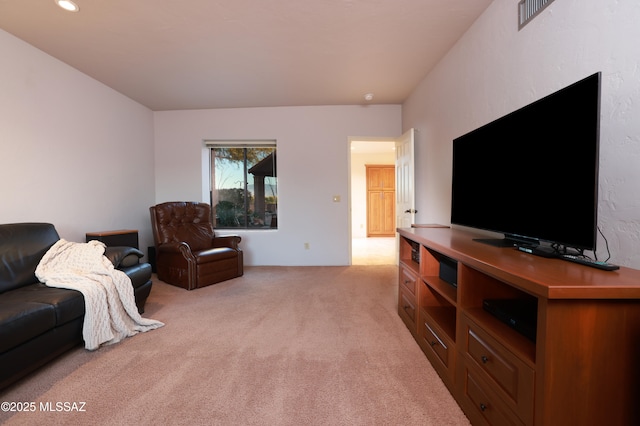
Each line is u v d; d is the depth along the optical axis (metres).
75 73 3.00
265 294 3.01
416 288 1.95
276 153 4.50
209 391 1.46
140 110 4.14
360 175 8.20
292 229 4.46
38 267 2.05
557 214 1.22
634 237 1.14
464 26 2.35
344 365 1.69
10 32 2.34
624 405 0.85
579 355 0.84
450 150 2.73
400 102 4.26
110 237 3.13
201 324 2.27
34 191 2.55
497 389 1.07
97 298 1.88
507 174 1.56
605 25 1.24
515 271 0.99
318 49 2.71
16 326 1.41
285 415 1.29
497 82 2.00
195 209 3.96
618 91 1.19
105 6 2.05
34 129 2.55
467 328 1.29
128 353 1.83
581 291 0.80
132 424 1.24
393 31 2.41
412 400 1.39
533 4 1.66
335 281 3.51
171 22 2.26
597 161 1.04
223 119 4.44
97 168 3.30
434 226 2.76
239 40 2.54
